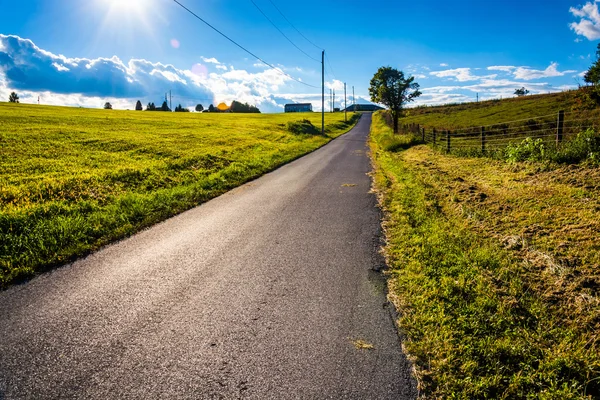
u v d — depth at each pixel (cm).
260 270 504
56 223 675
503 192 863
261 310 397
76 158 1503
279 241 622
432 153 1848
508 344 322
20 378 293
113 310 399
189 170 1415
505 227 630
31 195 888
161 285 461
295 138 3381
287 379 291
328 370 301
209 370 303
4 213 693
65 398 273
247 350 328
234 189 1132
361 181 1210
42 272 501
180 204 893
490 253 514
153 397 274
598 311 367
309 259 539
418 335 347
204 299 423
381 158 1883
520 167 1077
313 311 393
